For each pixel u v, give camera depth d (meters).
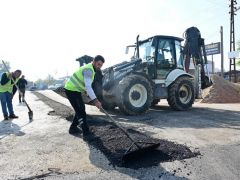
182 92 9.72
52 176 3.74
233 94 14.81
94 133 5.72
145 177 3.64
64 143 5.27
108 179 3.61
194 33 10.38
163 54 9.65
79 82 5.46
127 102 8.22
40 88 61.38
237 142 5.12
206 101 14.15
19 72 8.42
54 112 9.60
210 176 3.65
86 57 9.73
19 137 5.91
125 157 4.08
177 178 3.60
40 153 4.73
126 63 8.95
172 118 7.85
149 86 8.55
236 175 3.67
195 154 4.42
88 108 10.65
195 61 10.48
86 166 4.06
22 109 11.22
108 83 8.37
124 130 4.68
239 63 29.75
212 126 6.63
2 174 3.86
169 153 4.39
